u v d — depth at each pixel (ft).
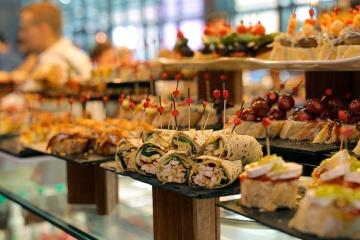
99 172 9.46
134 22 33.78
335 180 5.93
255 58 10.02
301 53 8.93
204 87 12.56
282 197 5.94
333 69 8.24
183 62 11.49
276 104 9.20
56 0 35.94
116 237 8.38
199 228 7.00
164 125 10.52
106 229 8.79
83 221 9.25
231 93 12.28
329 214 4.97
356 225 4.95
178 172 6.98
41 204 10.30
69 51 18.33
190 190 6.60
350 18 8.68
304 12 21.24
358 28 8.21
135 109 11.05
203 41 11.64
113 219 9.25
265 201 5.95
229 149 6.88
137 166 7.48
